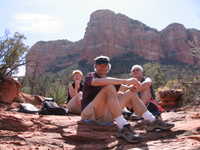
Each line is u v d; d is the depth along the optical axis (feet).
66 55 338.13
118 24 312.50
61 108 20.71
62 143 13.11
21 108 20.93
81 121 14.60
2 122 15.34
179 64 291.17
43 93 50.14
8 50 32.35
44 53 339.16
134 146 11.46
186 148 10.30
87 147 12.32
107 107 14.24
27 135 13.91
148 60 293.43
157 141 11.69
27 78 48.85
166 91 31.37
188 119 16.33
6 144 12.41
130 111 17.79
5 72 30.66
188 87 33.17
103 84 13.38
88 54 303.27
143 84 15.69
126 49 303.07
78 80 21.83
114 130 14.23
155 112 15.70
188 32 318.45
